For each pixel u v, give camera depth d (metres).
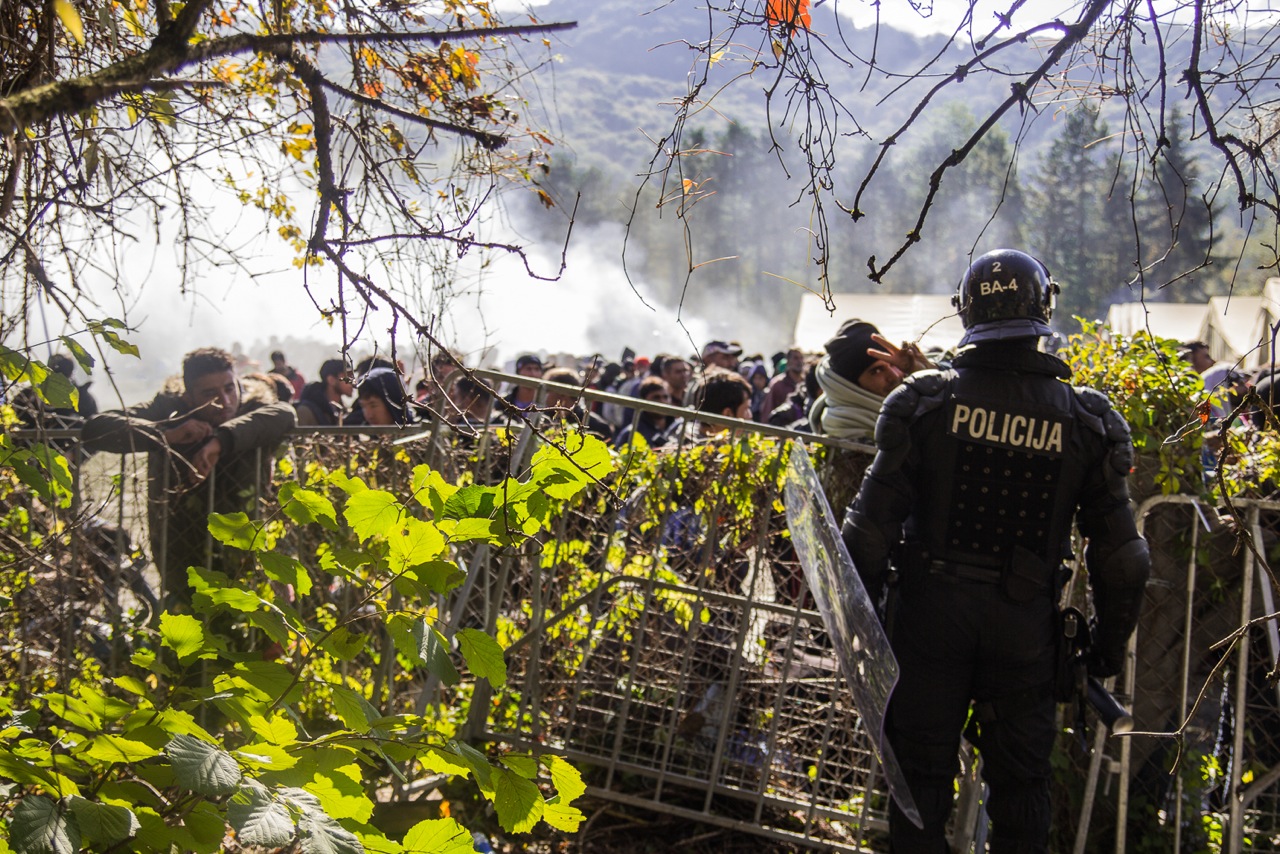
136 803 1.33
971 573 2.90
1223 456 1.57
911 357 3.70
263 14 1.88
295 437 3.64
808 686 3.73
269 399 3.75
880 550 2.92
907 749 2.96
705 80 1.65
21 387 2.36
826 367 3.79
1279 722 3.54
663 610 3.70
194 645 1.41
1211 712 3.62
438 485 1.52
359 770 1.38
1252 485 3.49
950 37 1.61
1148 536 3.59
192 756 1.15
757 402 10.82
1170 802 3.52
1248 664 3.53
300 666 1.47
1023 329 2.89
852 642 2.93
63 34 1.92
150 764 1.35
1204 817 3.50
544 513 1.52
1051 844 3.53
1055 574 2.96
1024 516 2.88
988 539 2.90
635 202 1.71
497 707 3.76
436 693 3.75
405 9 2.15
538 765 1.45
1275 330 1.52
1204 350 7.66
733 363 9.27
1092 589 3.03
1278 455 3.45
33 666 3.06
